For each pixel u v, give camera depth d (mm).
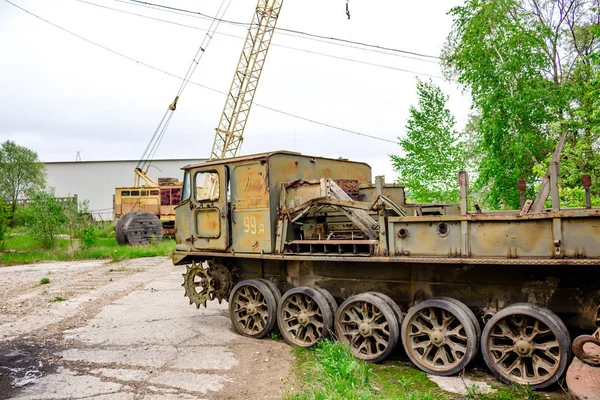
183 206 7992
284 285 7152
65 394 4770
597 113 9727
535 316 4555
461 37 15242
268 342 6629
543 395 4461
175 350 6262
